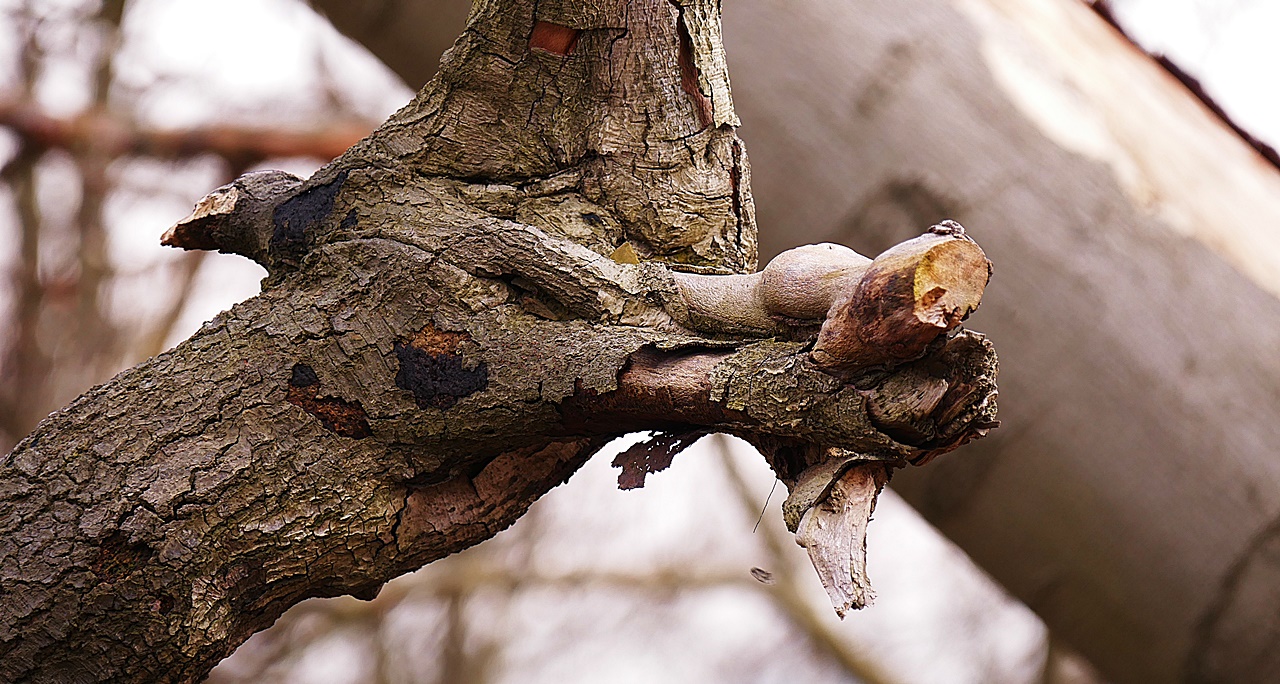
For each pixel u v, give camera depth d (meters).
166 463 1.58
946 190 1.79
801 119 1.80
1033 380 1.79
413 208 1.60
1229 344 1.78
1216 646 1.79
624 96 1.61
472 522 1.61
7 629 1.56
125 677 1.57
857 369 1.51
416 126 1.61
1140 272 1.78
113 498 1.57
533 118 1.61
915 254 1.49
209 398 1.58
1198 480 1.78
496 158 1.61
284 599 1.59
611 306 1.57
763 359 1.53
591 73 1.61
